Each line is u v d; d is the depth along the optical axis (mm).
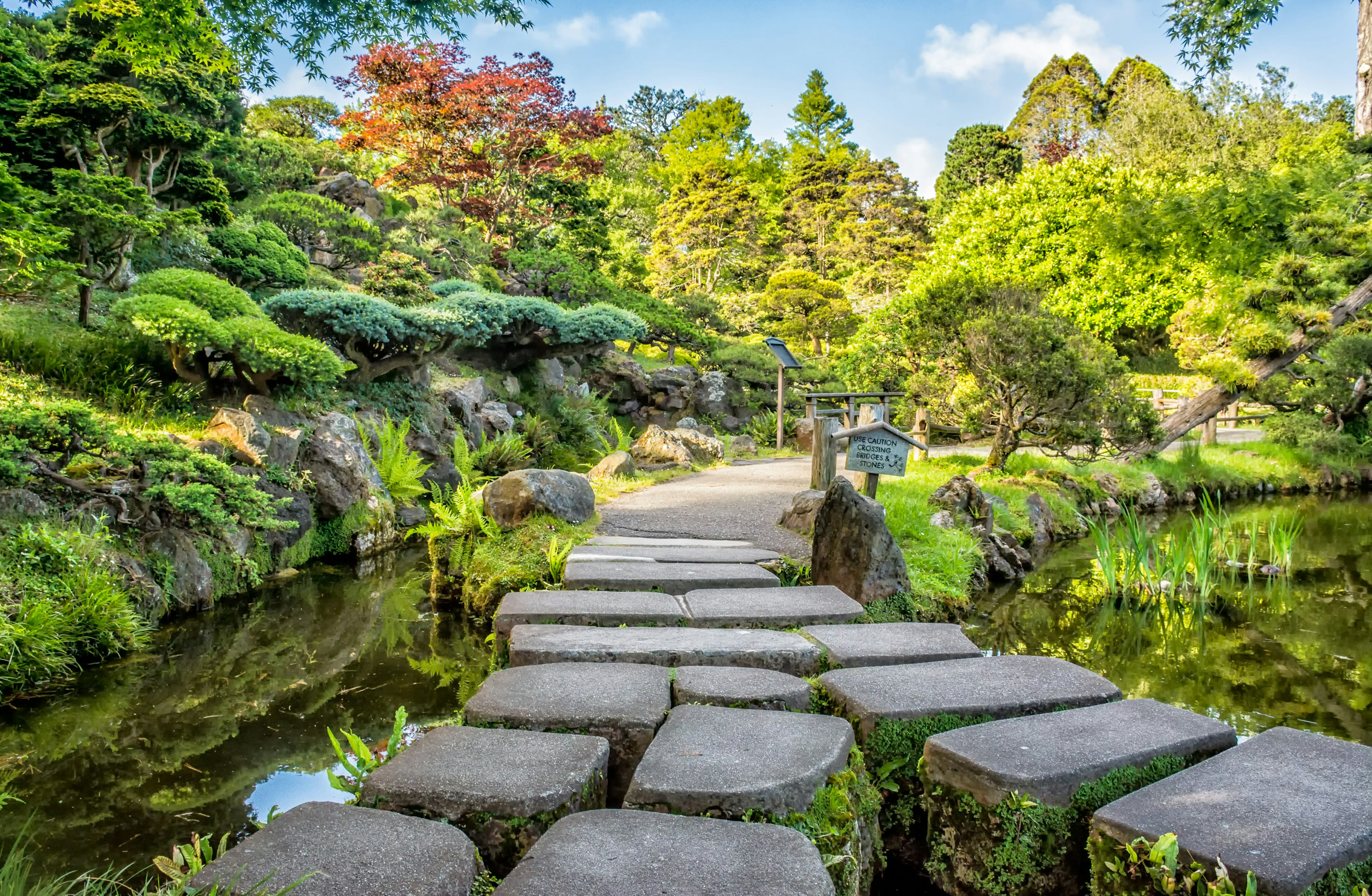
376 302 12375
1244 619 7160
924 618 5656
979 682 3504
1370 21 14156
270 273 14375
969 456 14352
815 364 27406
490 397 16562
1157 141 36156
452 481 12523
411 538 10289
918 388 14094
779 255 45969
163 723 4594
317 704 4883
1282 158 21719
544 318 16953
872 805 2926
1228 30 12625
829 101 56812
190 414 9102
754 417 22922
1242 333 14914
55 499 6387
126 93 11445
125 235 10164
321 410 10070
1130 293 24750
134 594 6266
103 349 9375
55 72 11766
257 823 3479
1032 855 2615
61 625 5387
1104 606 7547
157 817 3531
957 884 2799
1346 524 12703
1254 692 5293
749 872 2059
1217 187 15609
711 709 3184
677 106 63344
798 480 11750
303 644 6062
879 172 45656
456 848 2197
